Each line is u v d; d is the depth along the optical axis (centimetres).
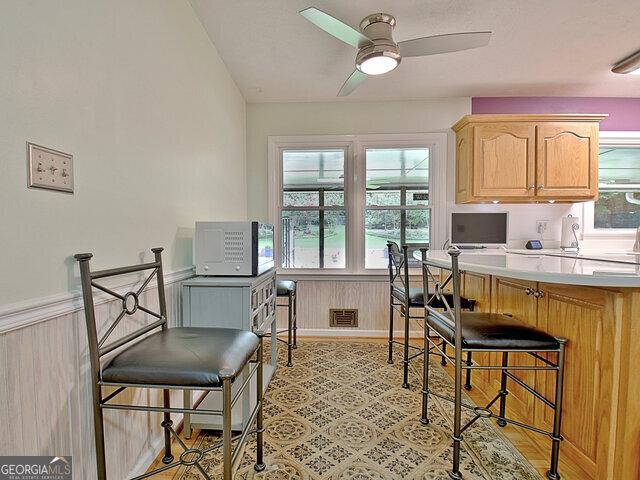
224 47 234
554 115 286
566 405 140
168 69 167
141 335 130
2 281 82
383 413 181
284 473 136
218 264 181
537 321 158
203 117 213
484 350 133
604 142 326
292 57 247
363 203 327
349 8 191
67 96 102
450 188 322
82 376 108
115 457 124
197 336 127
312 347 290
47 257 95
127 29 132
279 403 192
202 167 212
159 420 155
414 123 323
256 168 331
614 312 118
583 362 132
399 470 138
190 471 140
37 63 92
